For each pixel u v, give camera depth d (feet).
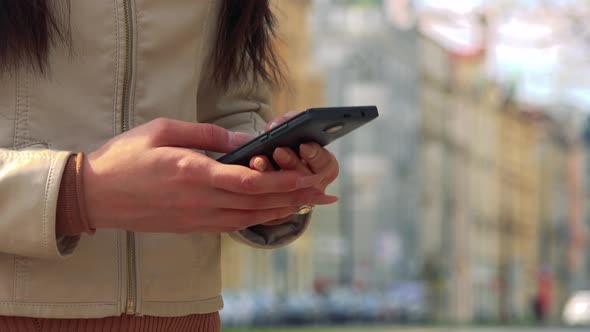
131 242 4.58
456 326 119.96
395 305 127.95
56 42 4.54
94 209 4.03
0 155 4.12
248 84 5.65
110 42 4.64
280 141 4.04
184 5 4.87
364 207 146.00
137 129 4.07
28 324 4.43
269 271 123.75
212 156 5.23
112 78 4.65
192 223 4.02
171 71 4.85
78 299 4.46
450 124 166.09
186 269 4.80
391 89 151.33
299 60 123.44
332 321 116.78
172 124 4.06
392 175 150.71
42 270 4.40
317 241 137.08
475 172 171.94
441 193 161.68
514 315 170.71
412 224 151.94
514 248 177.17
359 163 147.54
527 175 180.45
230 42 5.25
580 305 123.65
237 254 117.08
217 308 5.08
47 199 4.00
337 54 144.05
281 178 3.94
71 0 4.57
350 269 140.56
